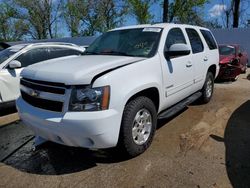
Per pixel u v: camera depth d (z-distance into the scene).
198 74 5.71
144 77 3.88
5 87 6.24
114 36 4.98
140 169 3.62
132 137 3.73
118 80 3.46
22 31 39.88
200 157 3.91
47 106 3.49
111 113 3.33
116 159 3.89
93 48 5.01
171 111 4.77
